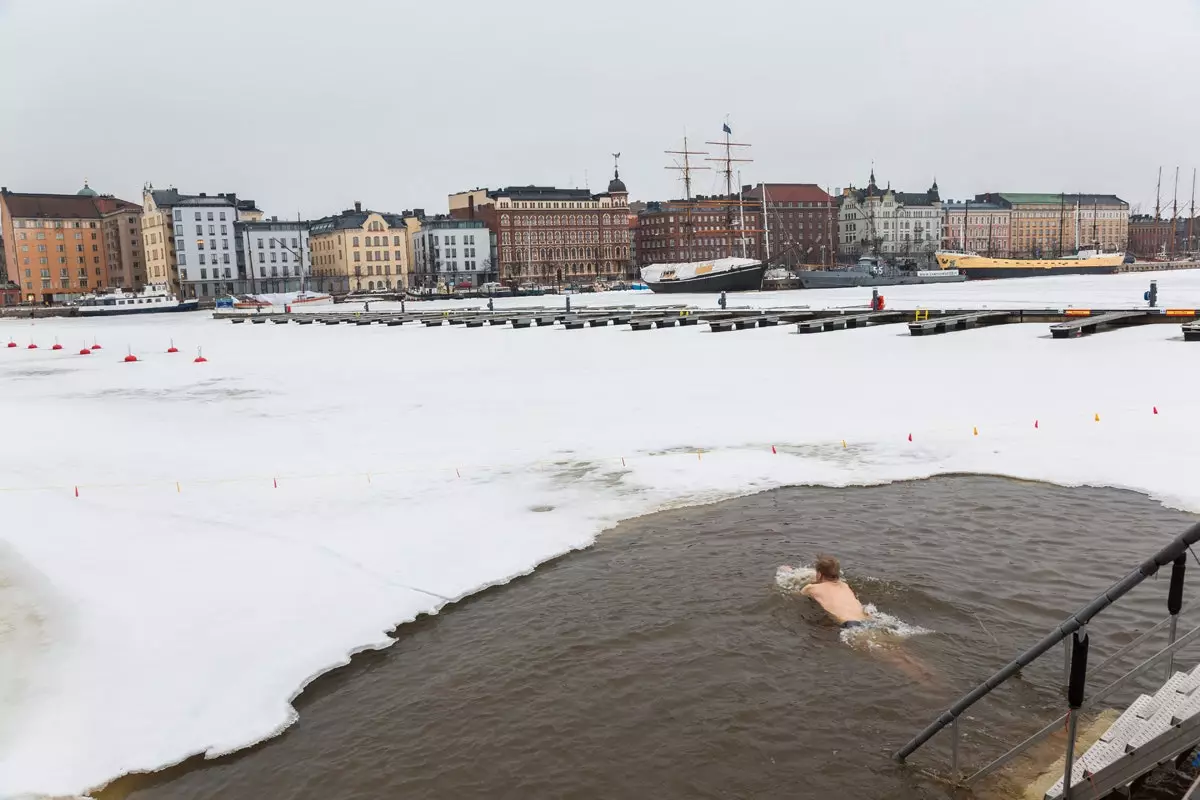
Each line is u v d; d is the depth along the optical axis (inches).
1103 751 213.5
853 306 2605.8
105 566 428.8
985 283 4628.4
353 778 255.0
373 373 1327.5
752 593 370.6
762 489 534.3
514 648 332.2
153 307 5187.0
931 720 267.4
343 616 364.2
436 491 557.0
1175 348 1099.9
